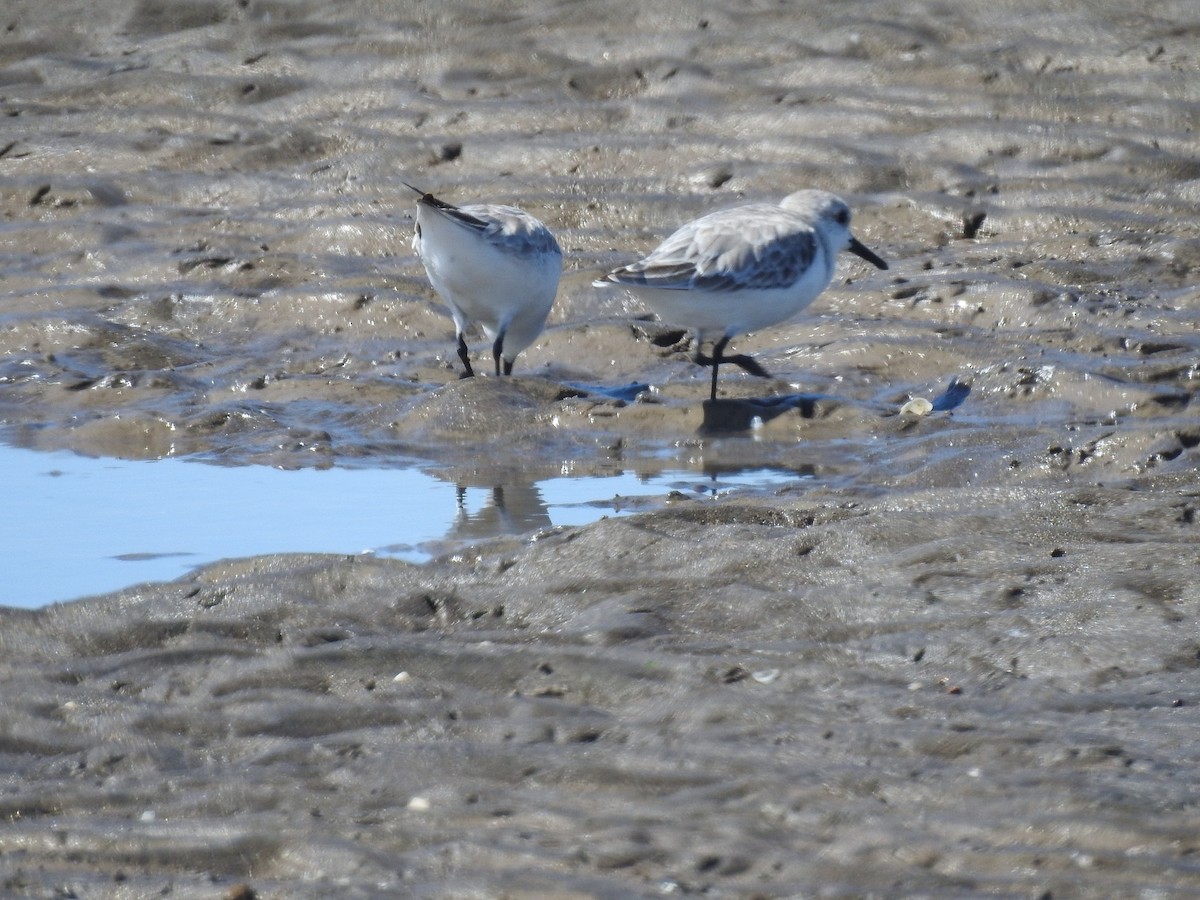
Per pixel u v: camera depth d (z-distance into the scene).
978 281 16.38
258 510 11.17
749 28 25.36
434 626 8.16
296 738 6.75
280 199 21.52
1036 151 20.75
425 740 6.65
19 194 21.91
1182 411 12.75
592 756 6.38
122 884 5.62
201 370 15.36
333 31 27.17
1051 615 7.66
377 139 22.89
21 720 6.99
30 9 29.17
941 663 7.29
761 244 13.46
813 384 14.26
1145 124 21.41
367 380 14.55
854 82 23.34
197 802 6.17
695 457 12.52
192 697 7.25
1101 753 6.17
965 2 24.97
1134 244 17.77
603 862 5.57
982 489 9.84
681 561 8.79
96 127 24.52
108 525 10.82
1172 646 7.27
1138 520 9.12
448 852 5.68
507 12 27.14
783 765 6.24
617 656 7.36
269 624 8.03
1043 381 13.34
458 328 14.38
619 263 17.88
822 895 5.30
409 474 12.20
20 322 16.33
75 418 13.87
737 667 7.24
